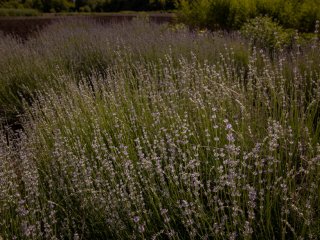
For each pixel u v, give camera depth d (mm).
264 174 2383
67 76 4867
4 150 3033
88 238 2309
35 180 2441
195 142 2820
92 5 37156
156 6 30078
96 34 7984
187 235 2119
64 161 2719
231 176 1859
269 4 8320
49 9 35562
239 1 8570
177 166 2527
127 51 5973
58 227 2432
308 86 3904
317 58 4125
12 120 4910
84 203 2326
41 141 3291
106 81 4590
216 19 9031
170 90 3469
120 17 16453
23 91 4965
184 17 9914
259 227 2049
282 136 2447
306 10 7715
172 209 2176
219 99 3180
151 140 3041
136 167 2662
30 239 2055
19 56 6066
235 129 2838
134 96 3887
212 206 2051
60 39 7801
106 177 2596
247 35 6863
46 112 3887
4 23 16266
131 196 2090
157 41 6520
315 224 1951
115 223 2139
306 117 2934
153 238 1893
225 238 1942
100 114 3490
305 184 2109
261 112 3016
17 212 2369
